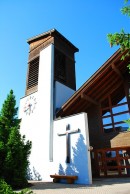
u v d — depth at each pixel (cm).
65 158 1206
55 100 1523
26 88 1795
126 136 1305
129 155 1302
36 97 1625
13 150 937
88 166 1071
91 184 995
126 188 778
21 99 1764
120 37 485
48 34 1878
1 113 1061
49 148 1308
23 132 1573
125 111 1386
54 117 1430
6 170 908
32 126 1528
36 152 1399
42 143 1382
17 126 1059
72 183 1073
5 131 1005
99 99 1553
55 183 1096
